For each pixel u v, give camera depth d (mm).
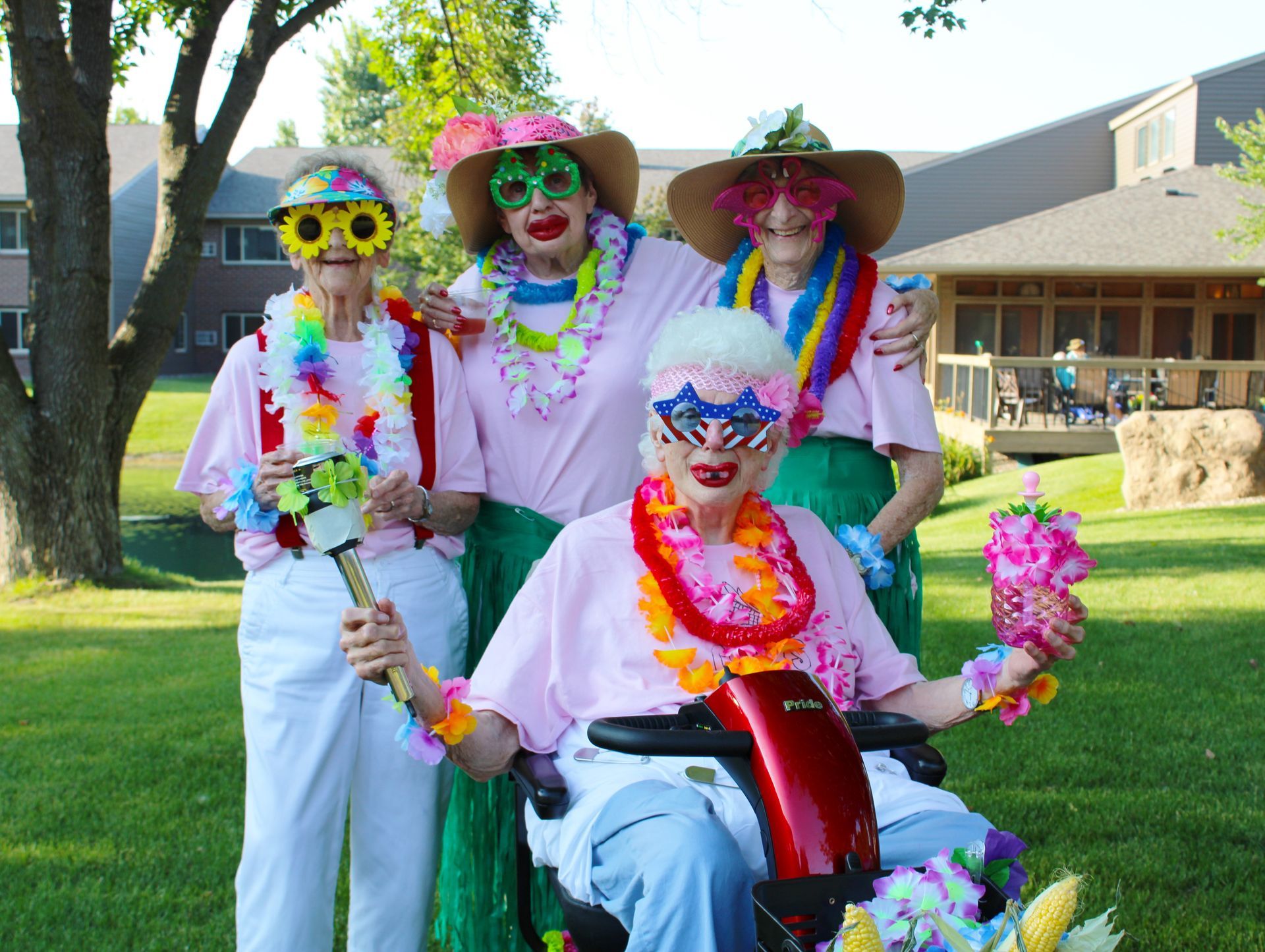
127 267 31047
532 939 2400
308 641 2562
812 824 1813
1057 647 2092
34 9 9352
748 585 2363
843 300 2891
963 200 26453
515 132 2918
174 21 10430
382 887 2658
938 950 1622
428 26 11484
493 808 2951
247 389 2641
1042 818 4051
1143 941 3162
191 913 3449
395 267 20328
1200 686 5578
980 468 16766
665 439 2275
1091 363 17156
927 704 2340
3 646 7688
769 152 2861
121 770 4820
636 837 1926
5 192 27578
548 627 2312
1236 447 12508
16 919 3396
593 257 3004
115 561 10758
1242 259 20641
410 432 2703
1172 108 24984
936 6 6168
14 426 10234
